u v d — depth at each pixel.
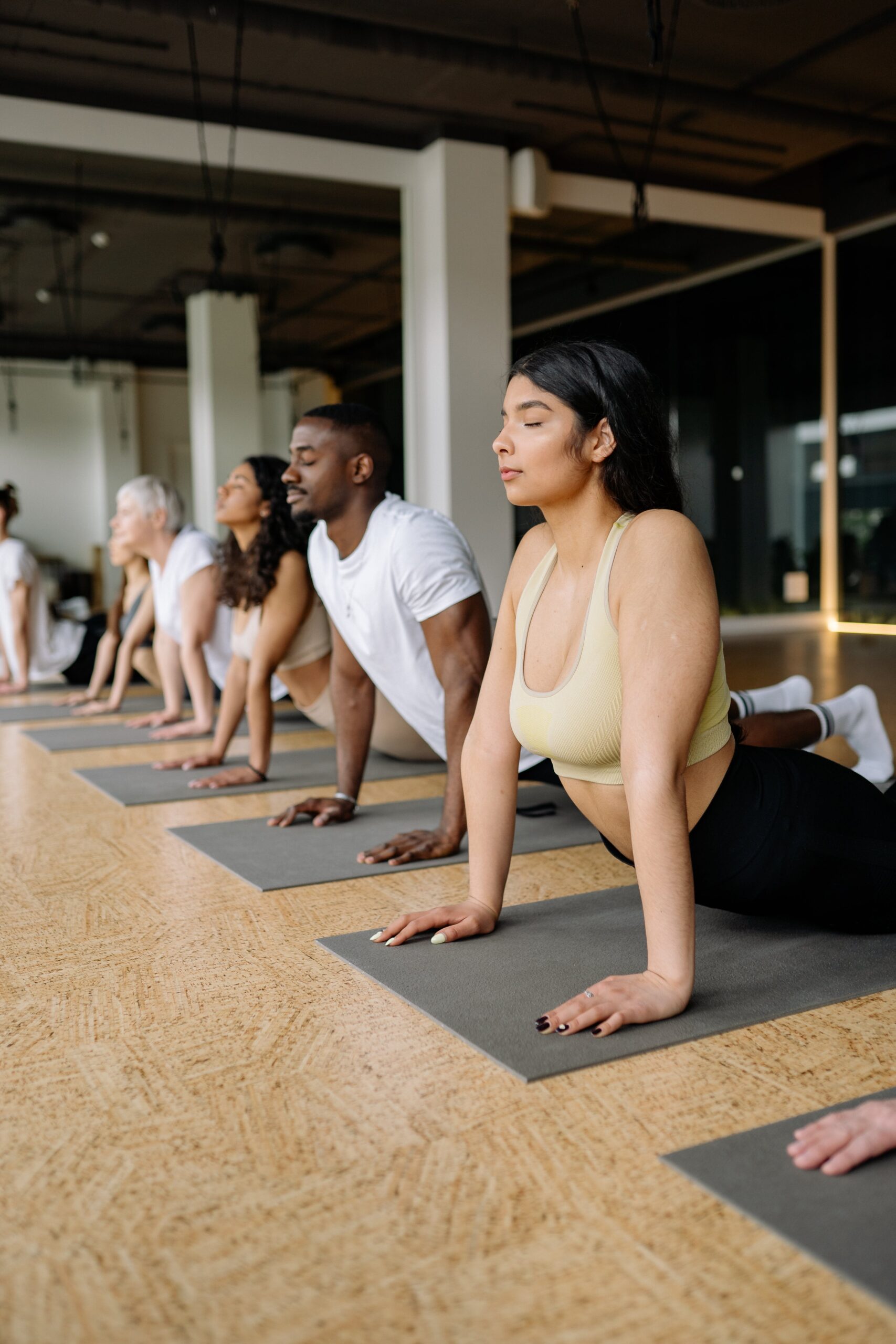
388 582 2.41
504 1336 0.85
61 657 5.99
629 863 1.79
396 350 11.12
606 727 1.54
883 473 10.00
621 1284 0.90
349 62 6.75
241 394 11.53
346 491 2.41
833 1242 0.95
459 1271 0.93
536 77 6.80
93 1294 0.91
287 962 1.72
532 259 9.17
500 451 1.54
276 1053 1.37
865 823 1.64
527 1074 1.28
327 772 3.44
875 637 9.32
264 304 11.93
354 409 2.43
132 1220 1.01
